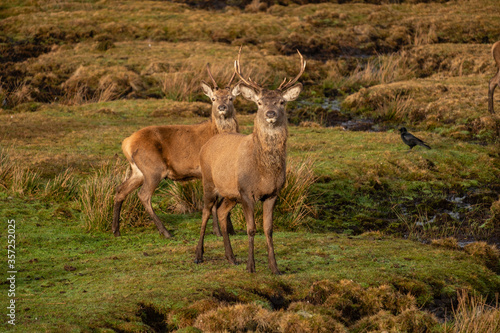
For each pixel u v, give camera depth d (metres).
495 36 98.19
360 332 19.94
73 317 18.70
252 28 102.19
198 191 37.06
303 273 24.14
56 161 42.88
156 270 24.67
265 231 24.03
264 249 27.83
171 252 27.80
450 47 89.12
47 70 82.44
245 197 23.42
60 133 53.31
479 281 25.19
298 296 22.23
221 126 32.72
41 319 18.44
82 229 32.38
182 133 32.88
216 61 83.38
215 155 25.12
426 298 23.25
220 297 21.38
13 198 36.00
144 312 20.05
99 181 36.25
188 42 98.31
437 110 60.03
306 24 103.62
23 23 104.31
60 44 98.06
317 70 87.38
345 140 51.97
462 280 24.89
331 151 48.09
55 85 77.88
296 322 18.92
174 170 32.66
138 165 32.03
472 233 34.41
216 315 19.14
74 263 26.41
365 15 112.44
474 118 55.91
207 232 32.41
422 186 41.53
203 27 103.88
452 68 81.06
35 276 24.47
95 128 55.91
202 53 89.69
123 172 40.41
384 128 60.84
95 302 20.30
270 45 96.19
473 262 27.39
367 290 22.42
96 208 33.53
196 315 19.83
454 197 40.28
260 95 22.89
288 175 37.03
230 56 87.31
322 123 64.75
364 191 40.50
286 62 86.19
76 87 76.00
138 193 32.28
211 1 126.38
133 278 23.30
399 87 68.75
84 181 39.53
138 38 101.56
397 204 39.09
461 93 64.00
